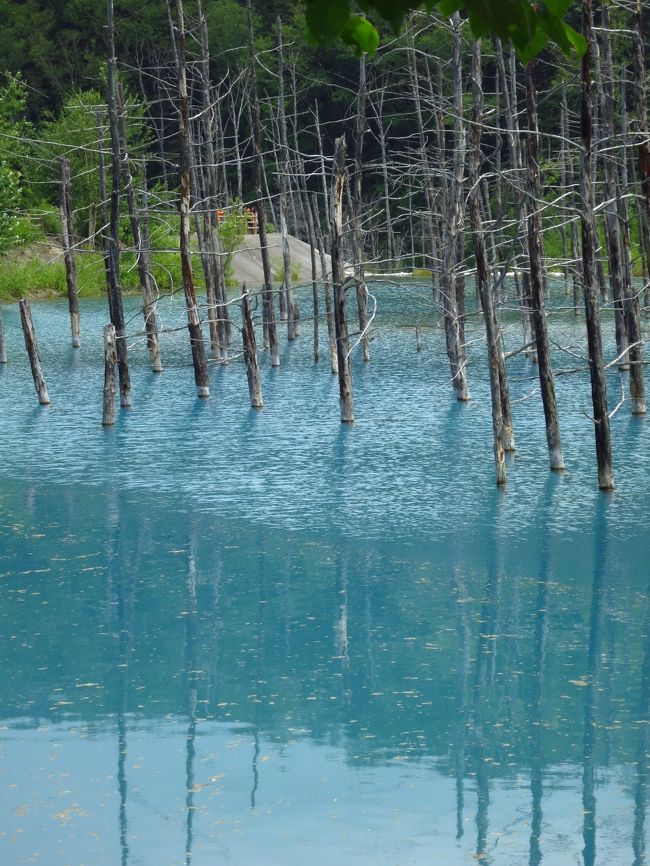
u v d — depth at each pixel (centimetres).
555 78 5772
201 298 6266
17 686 1341
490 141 5956
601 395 2119
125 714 1261
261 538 1925
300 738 1194
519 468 2355
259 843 977
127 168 3872
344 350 2877
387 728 1212
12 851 973
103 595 1662
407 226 7812
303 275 7488
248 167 8944
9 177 6253
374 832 1000
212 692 1317
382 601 1609
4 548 1894
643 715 1230
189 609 1598
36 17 9762
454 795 1060
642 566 1728
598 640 1450
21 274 6525
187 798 1067
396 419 2927
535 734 1188
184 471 2412
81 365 4106
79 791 1085
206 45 4141
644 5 2378
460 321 3186
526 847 967
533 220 2117
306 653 1428
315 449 2595
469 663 1383
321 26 381
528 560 1769
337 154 2803
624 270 2803
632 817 1016
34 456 2583
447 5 388
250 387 3148
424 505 2100
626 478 2241
